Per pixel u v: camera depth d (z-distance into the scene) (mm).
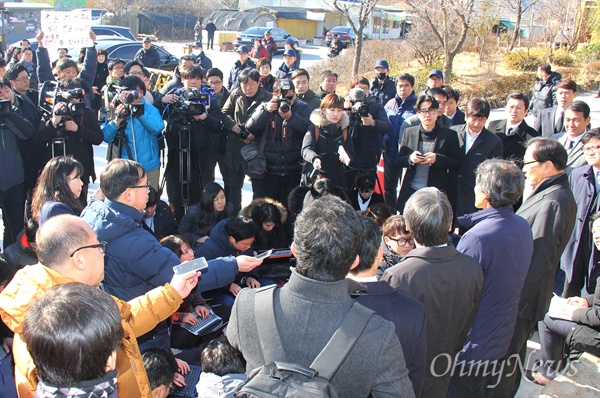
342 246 1632
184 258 3350
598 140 3627
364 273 2096
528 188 3607
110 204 2631
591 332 3164
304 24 39094
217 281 2746
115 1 33188
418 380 2033
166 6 38125
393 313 1952
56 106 4445
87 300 1549
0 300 1984
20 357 1891
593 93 15984
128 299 2662
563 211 2988
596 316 3070
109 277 2639
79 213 3316
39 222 3092
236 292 3785
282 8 38375
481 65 16328
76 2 32000
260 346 1677
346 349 1569
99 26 16453
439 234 2305
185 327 3443
